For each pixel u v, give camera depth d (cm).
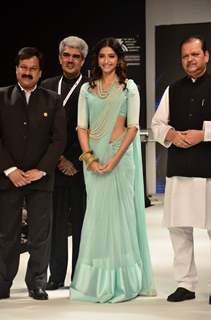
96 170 407
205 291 433
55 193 441
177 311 383
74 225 445
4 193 409
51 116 410
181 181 399
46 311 386
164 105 411
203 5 1012
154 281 469
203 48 393
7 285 420
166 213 408
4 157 402
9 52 1000
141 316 373
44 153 411
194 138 387
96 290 409
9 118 405
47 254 419
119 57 409
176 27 1018
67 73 436
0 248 414
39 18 1002
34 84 408
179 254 410
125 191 414
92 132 413
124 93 408
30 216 414
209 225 397
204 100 393
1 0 990
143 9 1006
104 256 410
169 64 1023
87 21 1008
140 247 427
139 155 424
